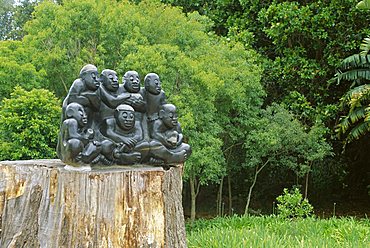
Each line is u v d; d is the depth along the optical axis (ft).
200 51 27.91
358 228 22.98
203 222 29.50
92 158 11.76
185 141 27.17
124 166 12.48
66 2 27.02
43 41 27.37
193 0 38.45
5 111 23.32
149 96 13.09
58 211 11.74
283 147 32.17
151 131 12.94
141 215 11.72
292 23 33.19
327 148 32.22
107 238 11.42
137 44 25.75
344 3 33.32
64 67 27.12
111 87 12.45
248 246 17.79
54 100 24.07
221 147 32.32
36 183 12.32
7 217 12.60
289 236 20.95
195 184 34.96
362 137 40.04
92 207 11.39
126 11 26.48
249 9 36.70
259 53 36.24
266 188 40.83
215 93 26.81
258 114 32.24
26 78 26.43
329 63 33.78
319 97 34.91
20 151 22.56
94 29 26.86
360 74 31.71
